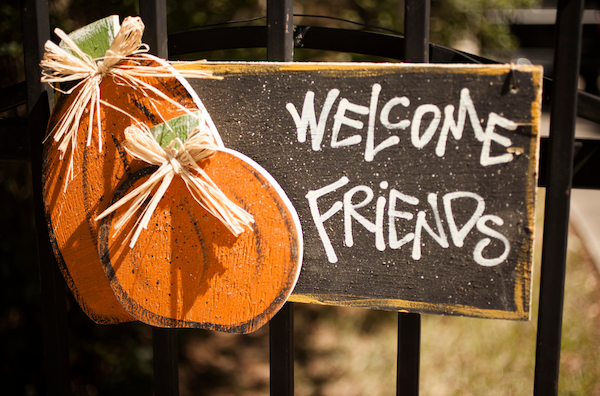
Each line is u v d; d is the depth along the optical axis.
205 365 2.28
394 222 1.10
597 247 2.99
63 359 1.23
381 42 1.19
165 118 1.12
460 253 1.09
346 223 1.11
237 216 1.11
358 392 2.03
